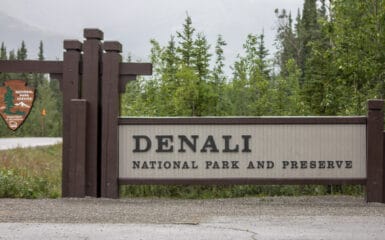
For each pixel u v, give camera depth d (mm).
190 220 11008
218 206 13008
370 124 13977
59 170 23641
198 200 14234
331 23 20062
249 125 14328
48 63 14516
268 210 12383
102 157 14375
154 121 14422
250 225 10430
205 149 14367
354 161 14172
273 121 14266
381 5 18578
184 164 14391
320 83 21562
